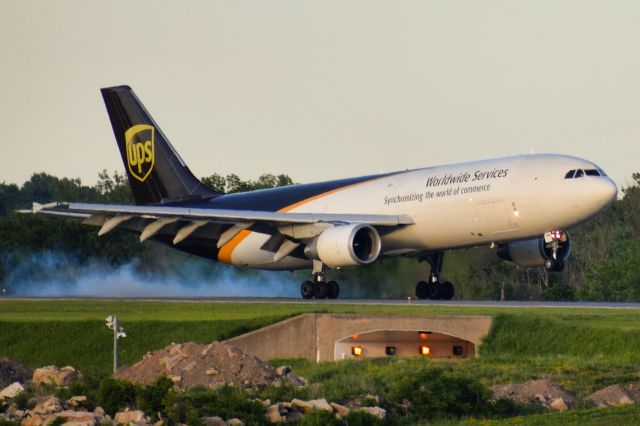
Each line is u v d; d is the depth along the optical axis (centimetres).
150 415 9594
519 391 10744
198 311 16400
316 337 14238
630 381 11188
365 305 16588
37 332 14688
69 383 11194
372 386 10638
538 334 13438
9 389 10688
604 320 13850
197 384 10950
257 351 14238
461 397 10156
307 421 9375
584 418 9469
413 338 14175
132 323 14625
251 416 9469
